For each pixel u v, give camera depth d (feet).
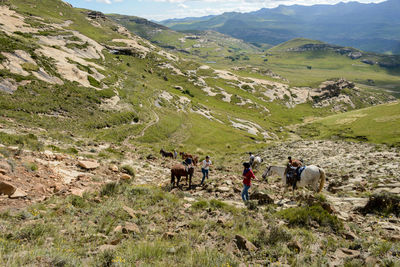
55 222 23.44
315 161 97.30
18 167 35.50
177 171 48.78
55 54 228.22
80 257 18.16
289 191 48.44
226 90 529.04
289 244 22.26
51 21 444.14
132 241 21.45
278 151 140.46
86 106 168.04
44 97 145.59
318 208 30.91
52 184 35.04
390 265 18.11
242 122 345.92
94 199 31.86
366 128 224.33
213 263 17.90
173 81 498.69
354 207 37.09
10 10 396.78
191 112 318.04
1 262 14.17
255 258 20.25
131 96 249.75
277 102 548.72
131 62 475.31
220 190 47.37
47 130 100.53
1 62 151.23
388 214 32.81
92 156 62.54
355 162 83.41
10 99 123.13
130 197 34.88
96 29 568.82
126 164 62.39
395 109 253.85
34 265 14.82
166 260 18.51
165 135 193.77
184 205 34.86
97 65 296.71
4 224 21.17
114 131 150.41
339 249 22.22
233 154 143.95
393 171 59.93
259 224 27.94
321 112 537.65
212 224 27.02
